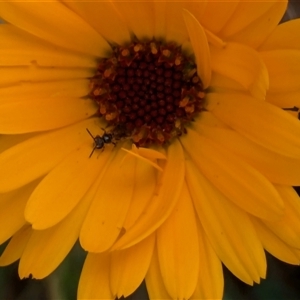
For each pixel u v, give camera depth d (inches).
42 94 5.5
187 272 5.2
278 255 5.2
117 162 5.6
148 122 5.9
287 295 6.1
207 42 4.9
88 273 5.4
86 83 5.8
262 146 5.2
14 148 5.3
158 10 5.5
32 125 5.4
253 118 5.1
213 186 5.4
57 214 5.3
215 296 5.2
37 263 5.3
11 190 5.2
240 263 5.2
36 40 5.4
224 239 5.3
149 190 5.5
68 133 5.7
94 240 5.2
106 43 5.7
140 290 6.2
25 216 5.2
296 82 4.9
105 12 5.4
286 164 5.1
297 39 4.9
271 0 4.8
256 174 5.1
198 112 5.7
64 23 5.3
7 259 5.5
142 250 5.3
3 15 5.1
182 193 5.4
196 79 5.7
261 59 4.7
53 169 5.4
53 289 6.3
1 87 5.3
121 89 5.9
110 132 5.9
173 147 5.7
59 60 5.5
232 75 5.1
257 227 5.3
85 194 5.5
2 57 5.3
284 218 5.1
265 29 4.9
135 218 5.4
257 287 6.2
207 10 5.0
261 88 4.6
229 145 5.3
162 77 5.9
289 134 4.9
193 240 5.3
